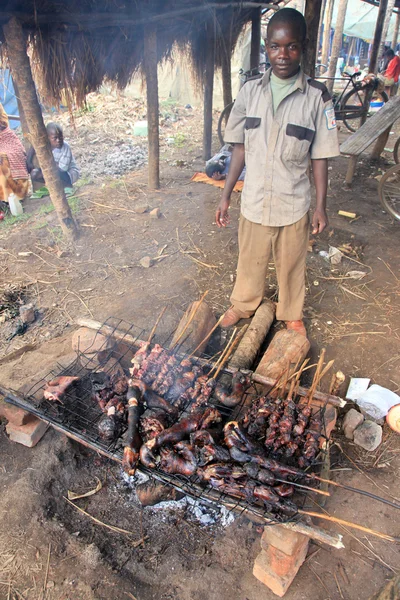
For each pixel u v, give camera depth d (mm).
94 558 2799
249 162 3600
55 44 5336
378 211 6965
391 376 3965
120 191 7734
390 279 5309
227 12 8297
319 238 6277
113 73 6820
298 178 3533
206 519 3148
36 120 5227
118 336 3814
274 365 3557
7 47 4832
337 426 3574
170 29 7188
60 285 5320
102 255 5887
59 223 6602
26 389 3365
